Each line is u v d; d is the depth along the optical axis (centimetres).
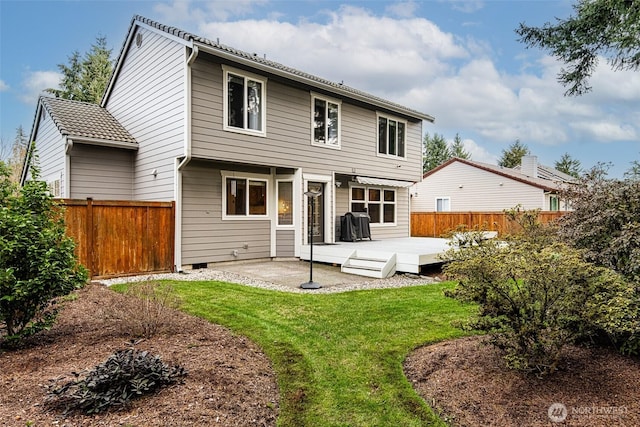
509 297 365
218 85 1037
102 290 751
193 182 1065
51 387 314
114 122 1295
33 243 439
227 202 1145
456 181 2706
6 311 434
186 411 308
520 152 4503
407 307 666
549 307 355
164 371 350
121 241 943
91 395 301
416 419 334
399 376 411
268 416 334
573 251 385
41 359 403
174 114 1018
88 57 2858
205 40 995
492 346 438
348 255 1106
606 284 354
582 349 422
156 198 1107
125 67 1280
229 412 319
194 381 359
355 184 1524
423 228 2348
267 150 1156
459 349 454
